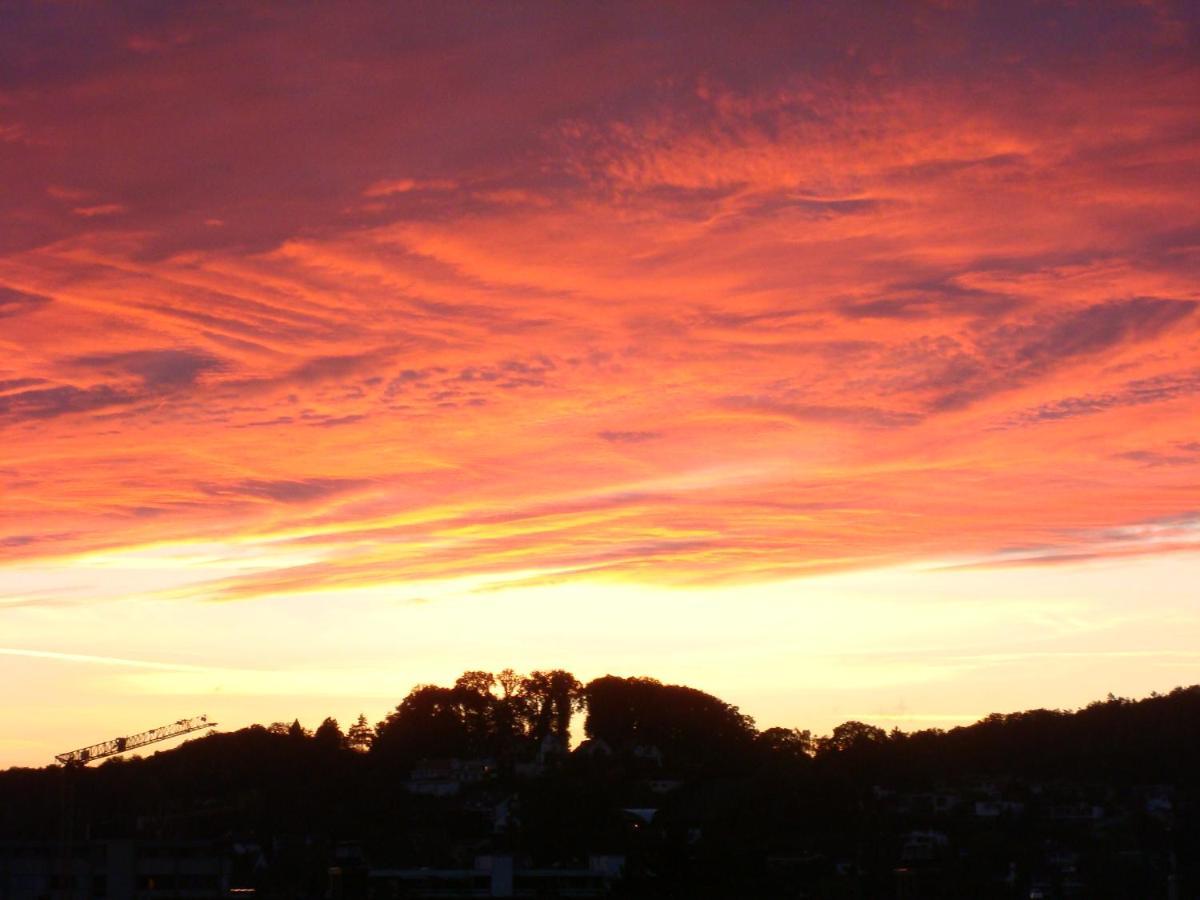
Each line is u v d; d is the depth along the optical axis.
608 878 95.56
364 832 131.25
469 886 93.81
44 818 113.75
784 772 125.25
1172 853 87.38
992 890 92.56
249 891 95.62
